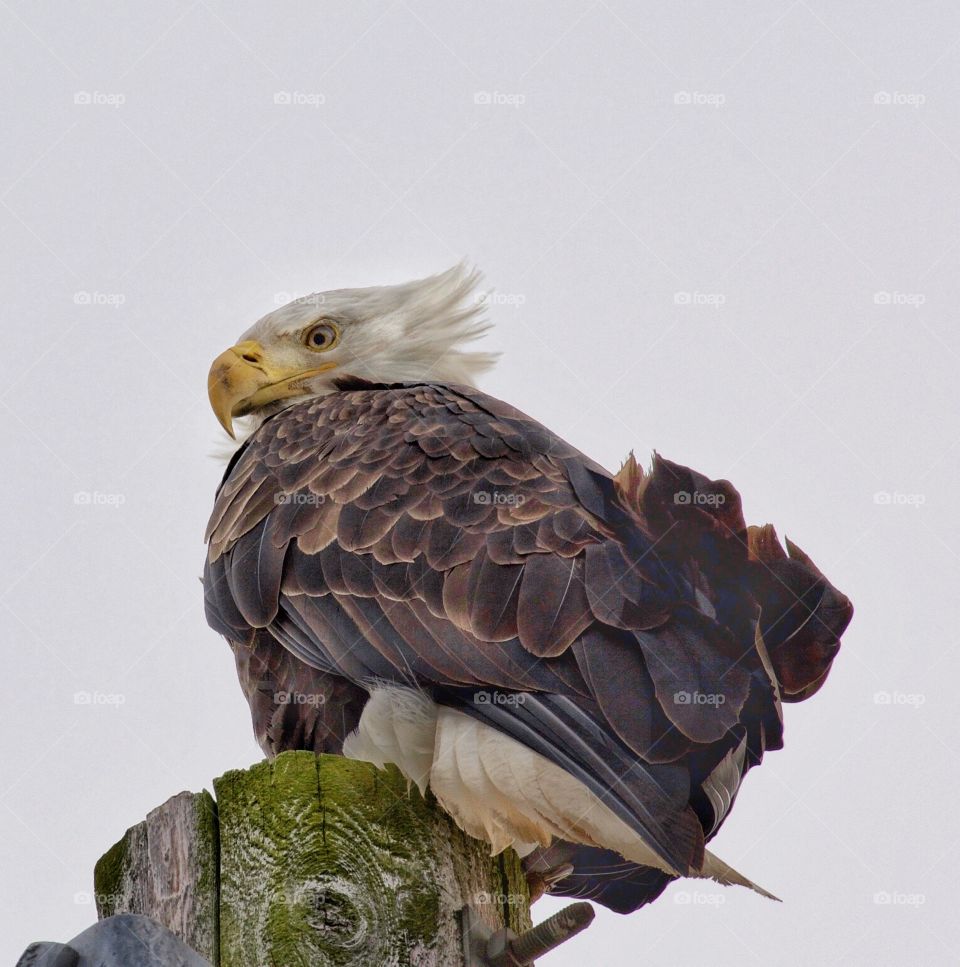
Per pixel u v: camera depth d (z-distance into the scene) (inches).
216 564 412.2
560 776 325.4
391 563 369.4
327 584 377.4
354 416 430.0
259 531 403.5
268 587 388.8
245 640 400.8
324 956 290.2
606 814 322.3
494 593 348.2
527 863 389.4
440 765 336.8
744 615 348.5
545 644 333.7
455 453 394.0
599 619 335.0
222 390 495.5
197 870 308.8
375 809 307.4
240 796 310.3
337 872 298.2
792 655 366.0
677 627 336.8
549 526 359.3
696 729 319.6
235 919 300.0
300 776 307.4
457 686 343.0
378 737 354.9
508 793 329.1
